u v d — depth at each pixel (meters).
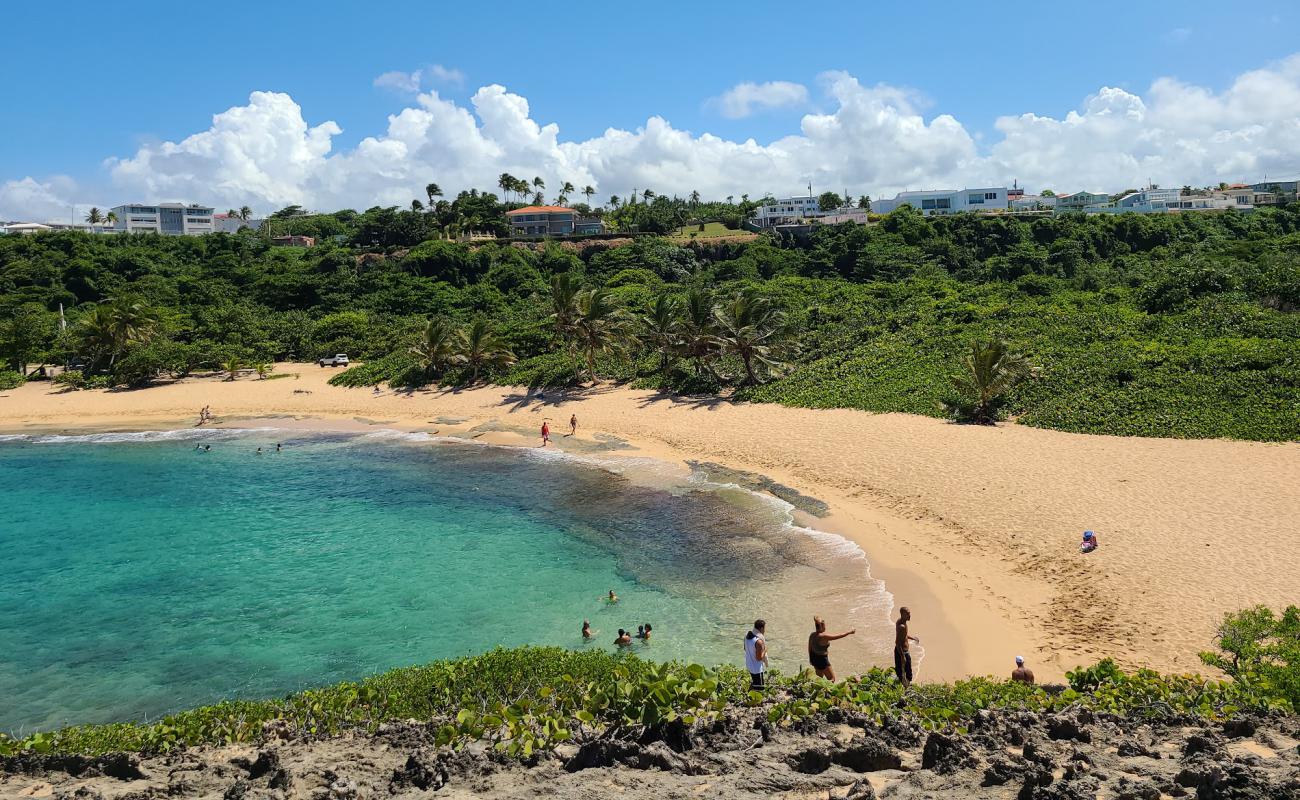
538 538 32.06
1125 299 61.00
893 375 50.25
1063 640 20.81
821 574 26.64
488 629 23.91
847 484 35.66
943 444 38.56
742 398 52.31
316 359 79.44
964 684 15.08
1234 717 11.15
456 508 36.84
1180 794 8.11
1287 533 25.14
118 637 24.08
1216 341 45.69
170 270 107.69
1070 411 40.28
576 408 55.28
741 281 89.56
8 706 20.11
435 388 64.19
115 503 39.47
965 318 58.44
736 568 27.70
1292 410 35.62
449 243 111.25
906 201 166.25
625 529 32.56
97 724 19.05
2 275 96.75
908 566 26.64
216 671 21.77
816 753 9.47
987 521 29.45
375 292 98.69
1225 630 17.23
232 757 10.86
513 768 9.42
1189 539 25.61
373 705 13.90
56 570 30.05
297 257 120.44
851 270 100.81
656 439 47.09
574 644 22.61
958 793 8.36
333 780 9.30
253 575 29.05
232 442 53.75
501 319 83.69
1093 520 28.08
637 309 74.62
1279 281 54.66
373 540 32.69
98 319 70.31
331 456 48.84
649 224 139.75
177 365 70.94
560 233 149.50
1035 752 9.36
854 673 19.84
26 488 42.78
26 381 73.62
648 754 9.41
